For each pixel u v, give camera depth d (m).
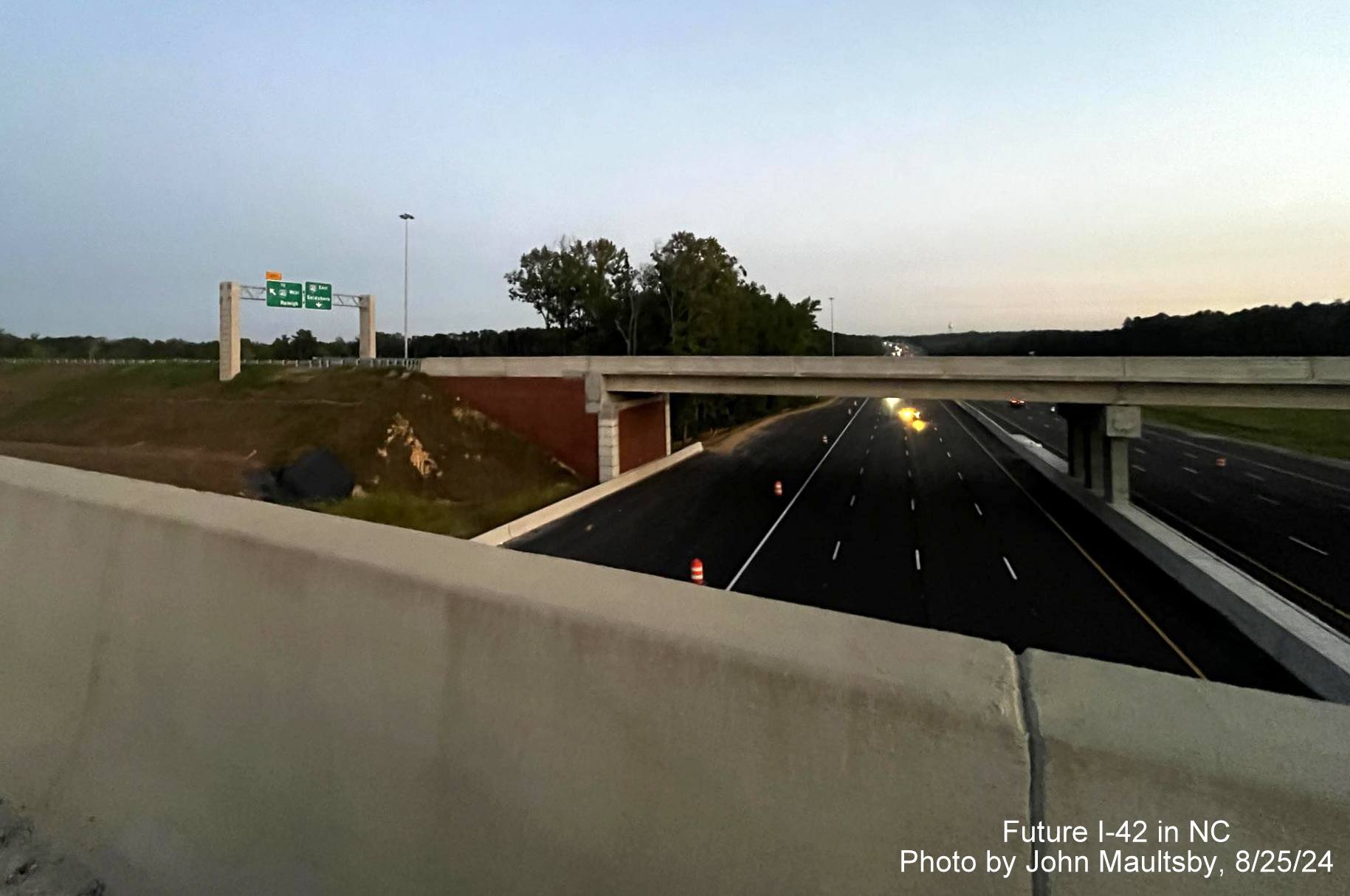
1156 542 21.20
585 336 66.50
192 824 2.26
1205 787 1.03
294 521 2.45
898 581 19.72
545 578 1.82
